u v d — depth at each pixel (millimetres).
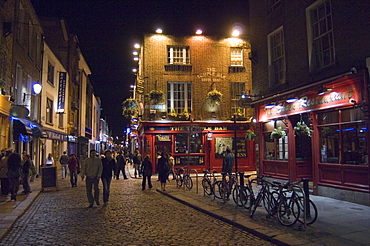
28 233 6730
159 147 21578
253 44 14984
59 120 27281
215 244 5816
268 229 6480
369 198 8461
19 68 16844
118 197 11883
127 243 5914
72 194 12828
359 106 8602
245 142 22344
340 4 9641
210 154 21875
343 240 5617
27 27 18047
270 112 13094
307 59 11062
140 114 24297
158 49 21703
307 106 10773
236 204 9344
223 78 22281
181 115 21406
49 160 18938
